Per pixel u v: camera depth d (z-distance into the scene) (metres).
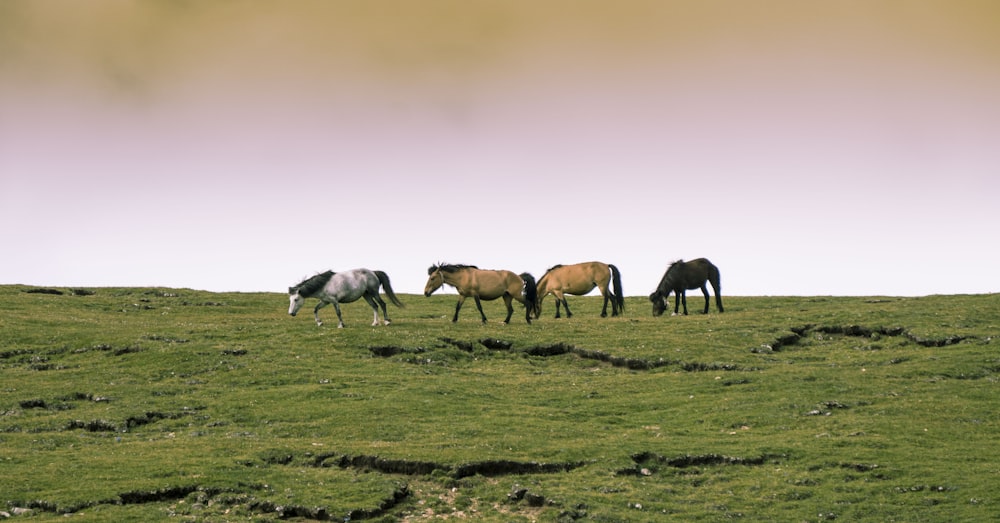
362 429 26.45
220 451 24.41
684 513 20.27
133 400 30.20
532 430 26.48
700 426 27.25
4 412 29.00
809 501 20.84
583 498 21.03
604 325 41.25
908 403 28.34
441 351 36.50
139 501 20.70
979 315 40.53
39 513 19.59
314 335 38.72
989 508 19.61
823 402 28.89
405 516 20.48
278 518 20.11
